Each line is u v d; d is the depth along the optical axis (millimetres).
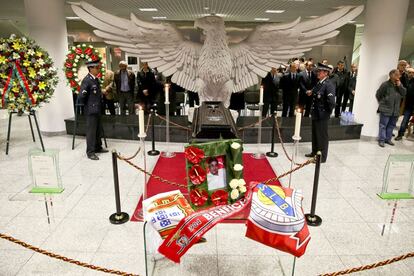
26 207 3273
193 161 2590
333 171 4375
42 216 3100
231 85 5699
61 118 6012
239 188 2592
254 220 1821
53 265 2410
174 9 8430
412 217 3193
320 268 2426
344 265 2463
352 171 4387
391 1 5285
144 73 6809
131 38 5402
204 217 1997
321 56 12141
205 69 5461
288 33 5430
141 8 8195
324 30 5355
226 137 3660
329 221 3094
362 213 3258
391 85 5363
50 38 5637
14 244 2650
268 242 1812
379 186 3912
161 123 5777
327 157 4965
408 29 11891
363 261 2518
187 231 1938
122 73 6723
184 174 4148
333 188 3836
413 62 13406
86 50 4875
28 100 4609
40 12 5488
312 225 3006
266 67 5785
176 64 5680
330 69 4406
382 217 3186
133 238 2758
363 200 3543
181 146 5398
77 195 3547
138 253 2557
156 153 4965
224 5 7582
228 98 5758
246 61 5719
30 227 2906
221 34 5320
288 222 1799
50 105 5855
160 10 8648
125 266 2402
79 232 2836
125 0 6809
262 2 6988
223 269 2391
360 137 6039
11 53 4418
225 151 2703
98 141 4945
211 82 5566
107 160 4676
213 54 5371
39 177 2834
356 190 3793
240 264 2451
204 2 7098
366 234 2885
